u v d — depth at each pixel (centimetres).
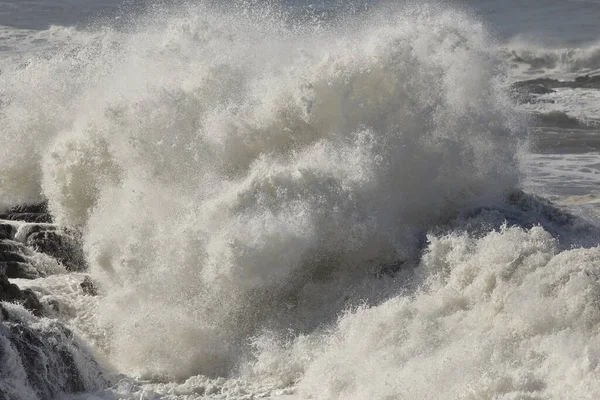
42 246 3128
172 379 2439
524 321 2130
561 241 2755
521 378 1948
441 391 2008
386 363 2177
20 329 2147
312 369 2294
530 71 10494
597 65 10625
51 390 2122
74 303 2691
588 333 2045
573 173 5362
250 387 2333
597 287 2111
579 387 1870
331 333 2420
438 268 2498
